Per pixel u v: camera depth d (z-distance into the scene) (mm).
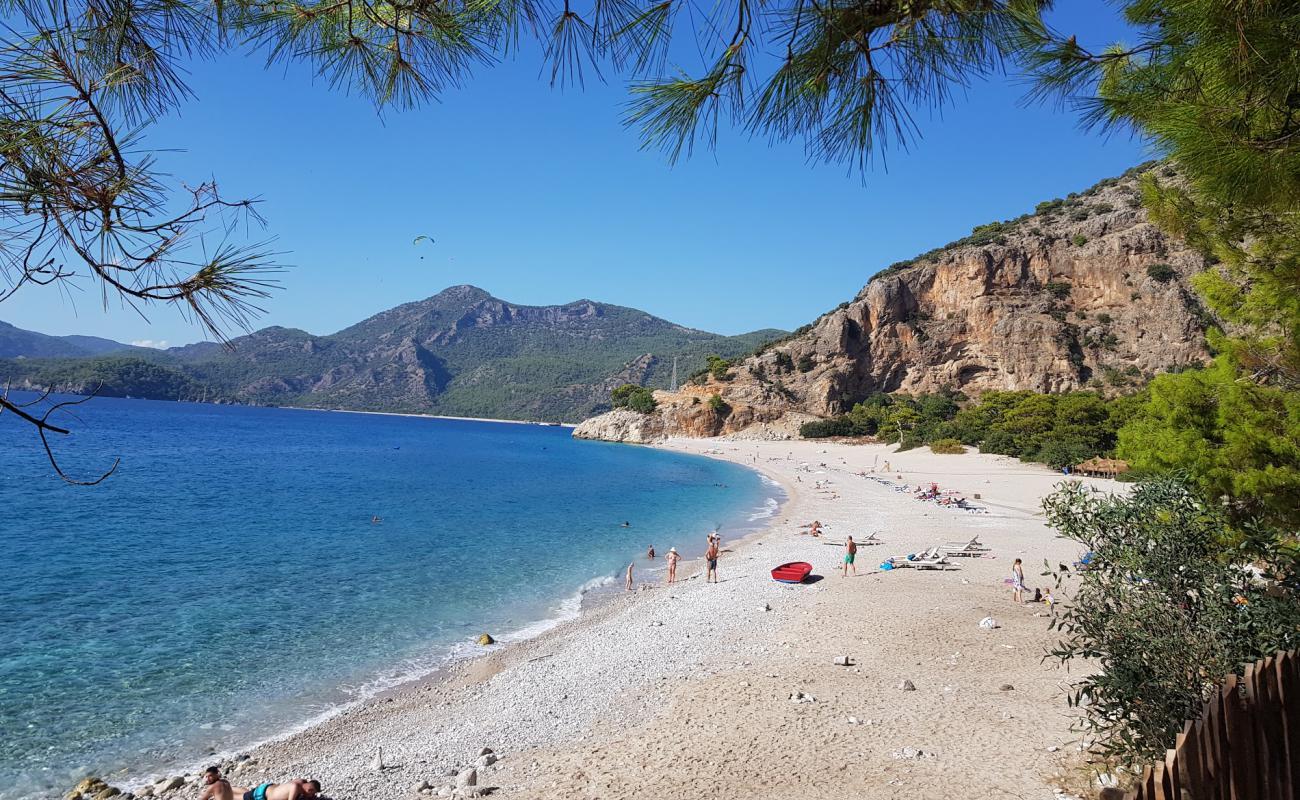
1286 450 10602
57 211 2039
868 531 35125
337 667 16188
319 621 19625
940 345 128375
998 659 14555
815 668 14625
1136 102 4117
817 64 3055
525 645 17859
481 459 90438
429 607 21406
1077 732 10336
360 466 73938
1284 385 10875
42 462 62250
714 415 130500
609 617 20453
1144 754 7273
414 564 27406
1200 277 10484
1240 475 10734
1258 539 7148
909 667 14336
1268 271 6648
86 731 12617
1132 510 7676
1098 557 7754
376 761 11273
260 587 23125
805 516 42562
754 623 18656
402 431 164875
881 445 104812
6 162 1942
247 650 17125
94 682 14828
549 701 13812
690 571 27031
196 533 32812
